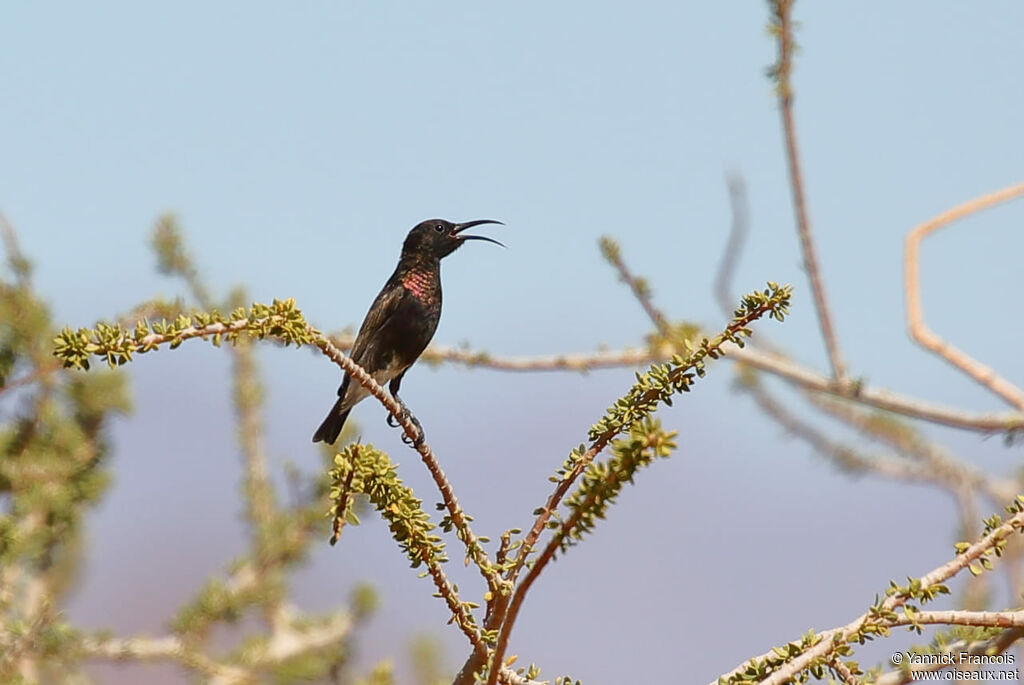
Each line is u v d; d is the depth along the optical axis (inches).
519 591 231.1
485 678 257.1
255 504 510.3
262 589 466.3
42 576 436.8
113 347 229.5
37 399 459.8
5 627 399.2
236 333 243.8
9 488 445.1
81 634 424.2
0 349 462.0
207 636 454.9
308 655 463.5
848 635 247.0
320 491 504.1
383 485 240.7
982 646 251.9
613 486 219.8
